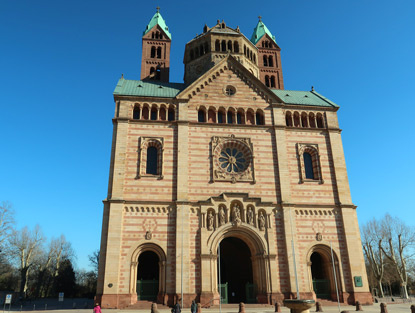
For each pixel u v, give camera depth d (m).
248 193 50.91
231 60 60.19
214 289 45.75
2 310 54.50
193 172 51.47
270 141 55.50
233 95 57.97
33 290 119.44
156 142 52.78
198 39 70.19
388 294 110.75
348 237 50.69
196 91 57.00
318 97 64.19
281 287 47.16
